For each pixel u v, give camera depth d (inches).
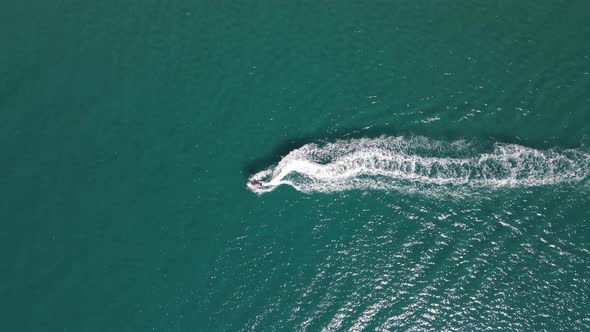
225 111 2645.2
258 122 2613.2
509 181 2422.5
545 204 2358.5
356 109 2628.0
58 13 2992.1
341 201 2418.8
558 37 2778.1
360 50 2792.8
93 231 2372.0
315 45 2819.9
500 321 2154.3
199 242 2340.1
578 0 2883.9
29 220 2400.3
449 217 2358.5
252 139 2573.8
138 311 2217.0
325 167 2497.5
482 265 2252.7
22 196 2459.4
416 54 2768.2
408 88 2672.2
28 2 3034.0
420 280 2236.7
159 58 2817.4
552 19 2837.1
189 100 2682.1
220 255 2311.8
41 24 2947.8
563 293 2186.3
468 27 2837.1
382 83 2691.9
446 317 2170.3
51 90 2728.8
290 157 2514.8
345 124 2603.3
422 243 2309.3
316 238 2342.5
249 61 2785.4
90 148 2571.4
